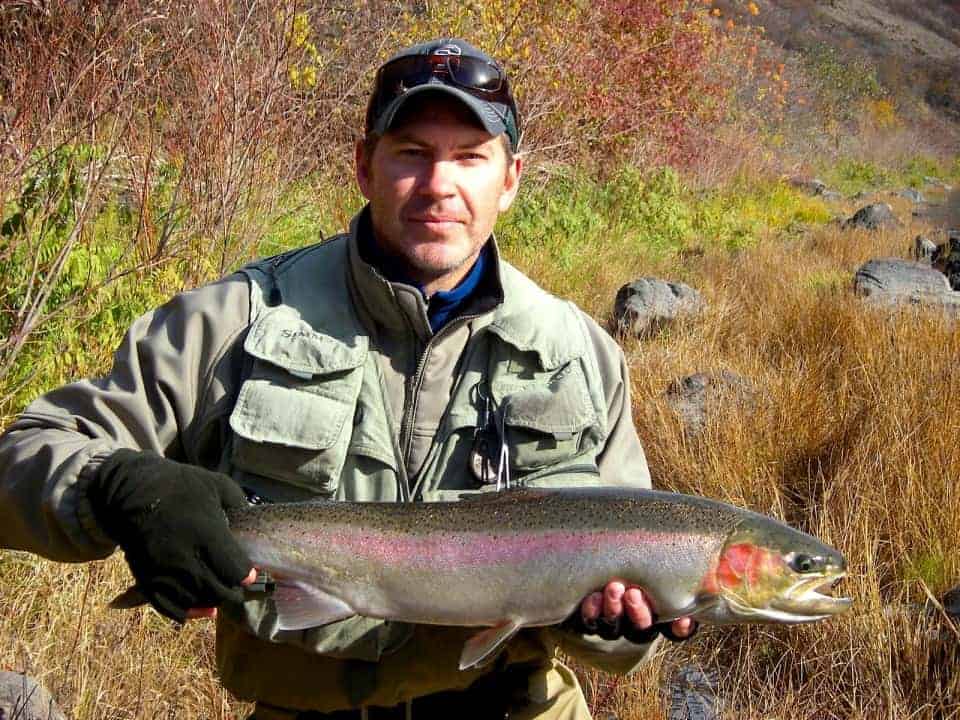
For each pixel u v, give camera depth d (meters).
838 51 24.05
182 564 1.06
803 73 19.91
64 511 1.10
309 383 1.23
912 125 22.92
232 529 1.16
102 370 2.51
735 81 11.83
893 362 3.57
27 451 1.16
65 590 1.93
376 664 1.26
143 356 1.25
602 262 5.87
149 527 1.06
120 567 2.04
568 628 1.24
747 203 10.00
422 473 1.25
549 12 6.89
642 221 7.34
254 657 1.29
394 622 1.24
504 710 1.35
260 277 1.30
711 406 3.20
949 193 16.56
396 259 1.29
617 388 1.36
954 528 2.50
